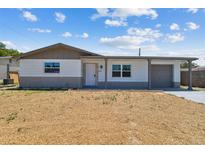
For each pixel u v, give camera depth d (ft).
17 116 24.84
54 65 63.77
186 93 51.19
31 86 63.52
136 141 16.79
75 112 26.09
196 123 23.08
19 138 17.22
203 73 74.69
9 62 106.52
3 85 78.54
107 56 62.18
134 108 28.96
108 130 18.92
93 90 53.11
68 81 63.67
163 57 61.77
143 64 66.33
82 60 65.21
